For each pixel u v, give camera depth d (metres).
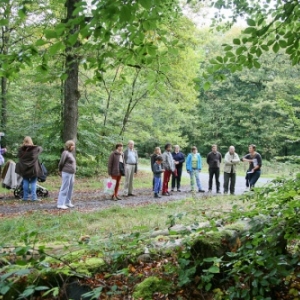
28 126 18.25
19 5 3.05
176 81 16.66
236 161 11.92
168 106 21.72
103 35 2.79
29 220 6.97
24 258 2.49
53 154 16.48
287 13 2.99
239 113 33.56
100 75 3.63
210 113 36.19
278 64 29.86
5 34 14.26
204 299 3.19
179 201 9.77
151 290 3.16
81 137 17.42
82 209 8.70
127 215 7.63
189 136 38.06
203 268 3.41
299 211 3.13
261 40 3.30
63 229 6.06
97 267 3.28
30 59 3.24
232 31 28.94
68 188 9.05
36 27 12.98
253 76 32.72
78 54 3.97
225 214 3.79
